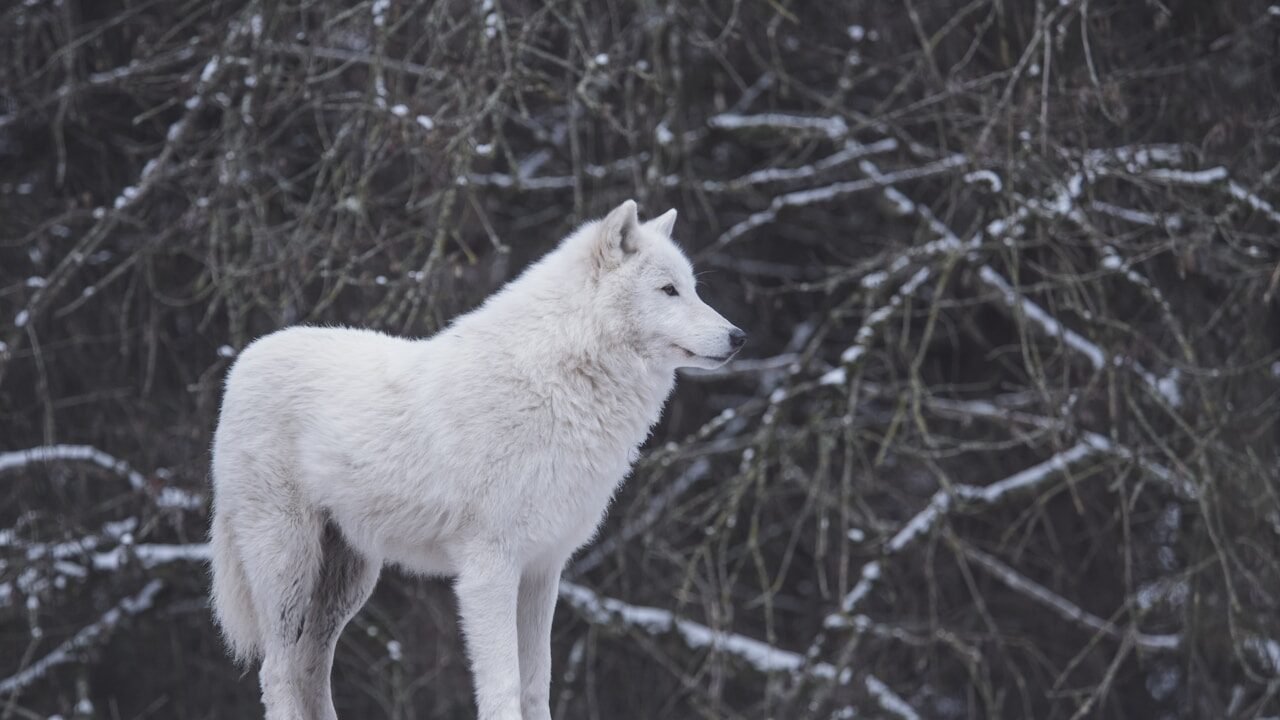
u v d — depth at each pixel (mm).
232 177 24422
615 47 27531
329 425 15031
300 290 23891
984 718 36062
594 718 28766
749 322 37500
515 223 33188
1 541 27391
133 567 25688
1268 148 26938
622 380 14891
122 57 32094
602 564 33688
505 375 14633
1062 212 24109
